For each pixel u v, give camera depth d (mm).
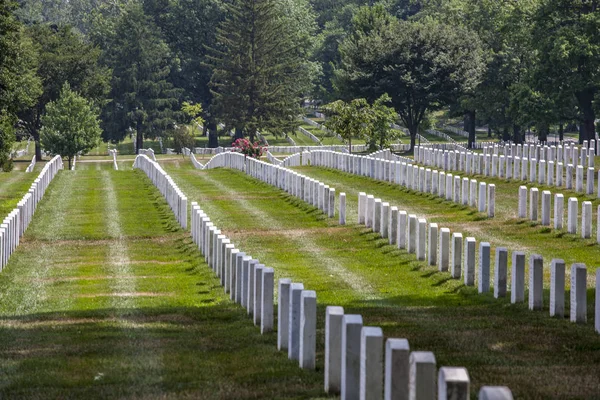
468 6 174000
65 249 47750
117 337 25453
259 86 186500
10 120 83250
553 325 25719
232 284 31875
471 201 55188
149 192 75812
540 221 49562
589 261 39031
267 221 54875
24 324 28203
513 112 145625
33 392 19000
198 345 24000
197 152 174250
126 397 18266
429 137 198875
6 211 64312
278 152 160375
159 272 40094
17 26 81250
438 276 35875
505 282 30906
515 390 18250
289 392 18281
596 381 19141
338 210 57344
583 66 136375
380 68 149000
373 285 34500
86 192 76375
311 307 20266
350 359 16609
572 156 77625
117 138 196375
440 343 23234
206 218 43250
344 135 100438
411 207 57719
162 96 199125
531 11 147250
